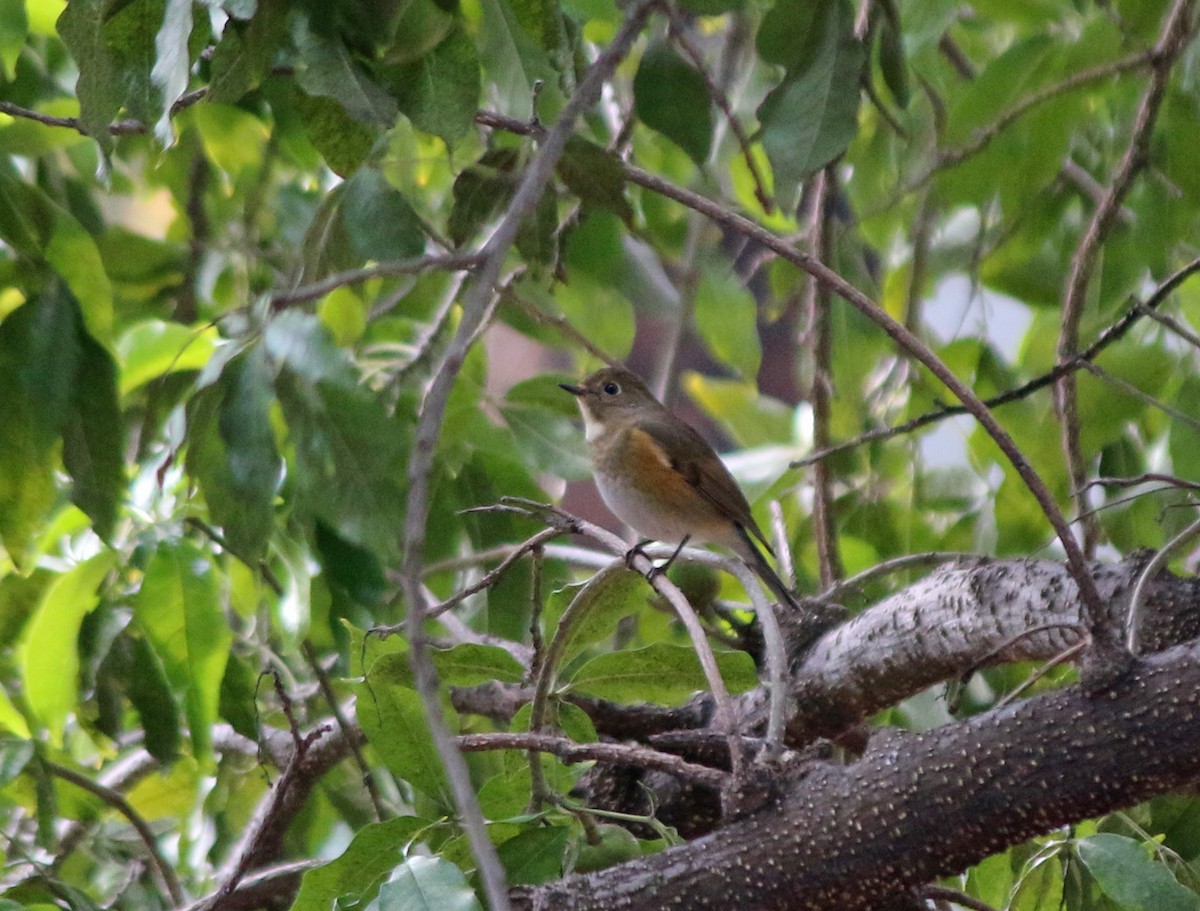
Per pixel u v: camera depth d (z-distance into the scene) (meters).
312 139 5.79
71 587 6.93
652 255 11.91
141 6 5.12
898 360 9.58
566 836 5.14
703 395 11.04
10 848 7.91
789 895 4.75
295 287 7.25
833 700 6.57
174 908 7.56
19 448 5.79
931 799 4.66
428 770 5.55
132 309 9.98
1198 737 4.44
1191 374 8.24
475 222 6.25
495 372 18.75
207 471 5.14
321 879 5.20
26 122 8.01
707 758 6.40
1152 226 7.68
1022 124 7.73
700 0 5.80
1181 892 5.27
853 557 9.13
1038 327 9.21
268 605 7.64
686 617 5.50
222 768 8.69
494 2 6.50
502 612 8.12
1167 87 7.75
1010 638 5.95
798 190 6.27
